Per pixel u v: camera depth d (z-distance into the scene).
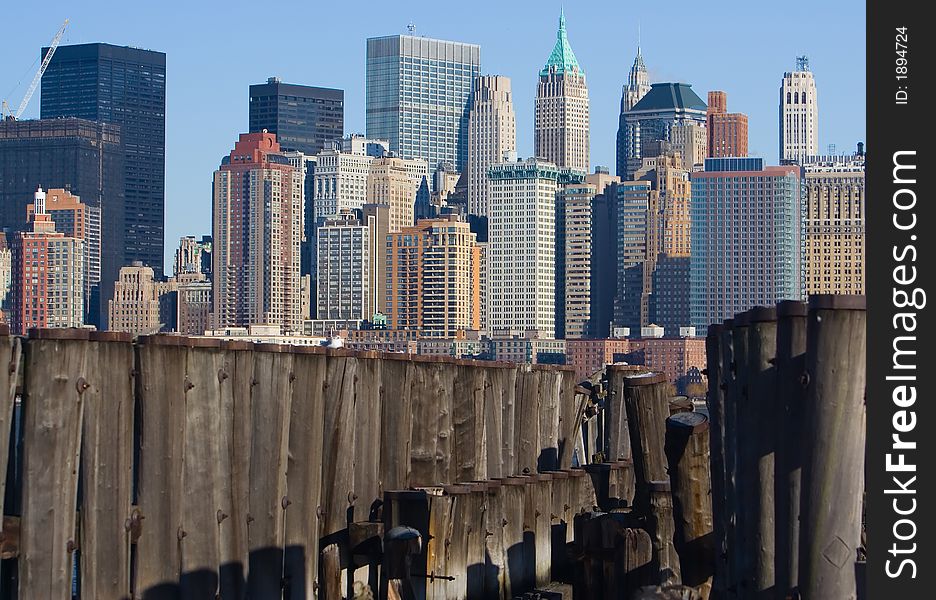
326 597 24.11
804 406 18.70
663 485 27.56
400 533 26.19
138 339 22.83
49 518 21.11
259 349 25.34
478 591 29.70
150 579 22.81
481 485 30.16
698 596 19.69
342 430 28.42
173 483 23.08
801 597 18.62
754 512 20.77
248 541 25.06
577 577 27.95
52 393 21.11
